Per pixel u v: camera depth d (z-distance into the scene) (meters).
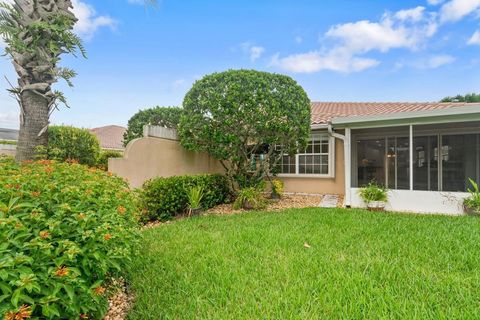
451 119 7.21
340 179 10.91
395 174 9.30
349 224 5.65
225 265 3.68
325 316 2.51
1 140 10.78
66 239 1.96
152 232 5.43
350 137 8.86
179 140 9.04
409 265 3.51
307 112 8.63
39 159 4.37
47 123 4.67
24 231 1.82
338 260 3.73
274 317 2.52
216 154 8.57
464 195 7.35
